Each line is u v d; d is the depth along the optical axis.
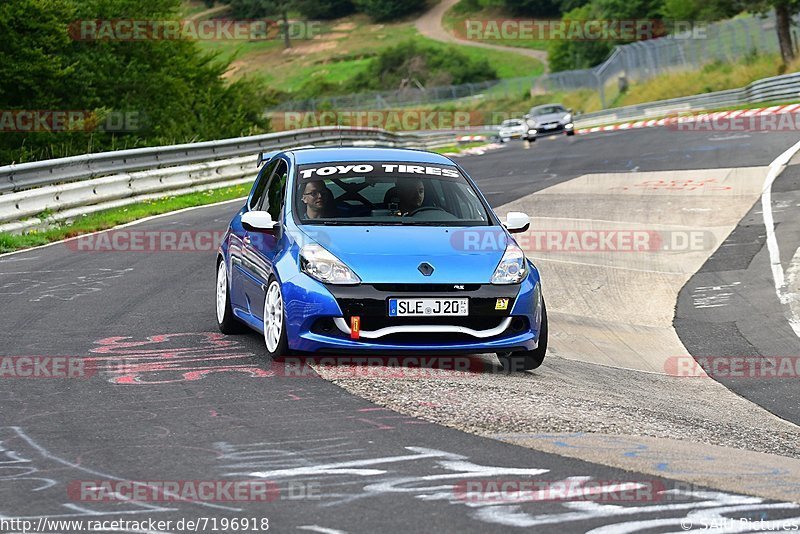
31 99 131.62
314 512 17.17
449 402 24.55
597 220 67.25
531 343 29.12
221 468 19.56
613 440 22.20
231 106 179.75
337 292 27.92
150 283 45.34
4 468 19.64
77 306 39.50
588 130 174.38
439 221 31.06
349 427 22.36
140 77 146.25
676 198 74.12
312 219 30.72
